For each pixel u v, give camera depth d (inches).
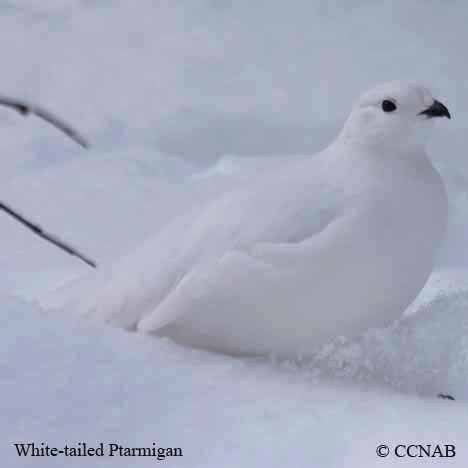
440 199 284.4
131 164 589.3
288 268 268.8
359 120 287.4
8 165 589.9
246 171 582.9
